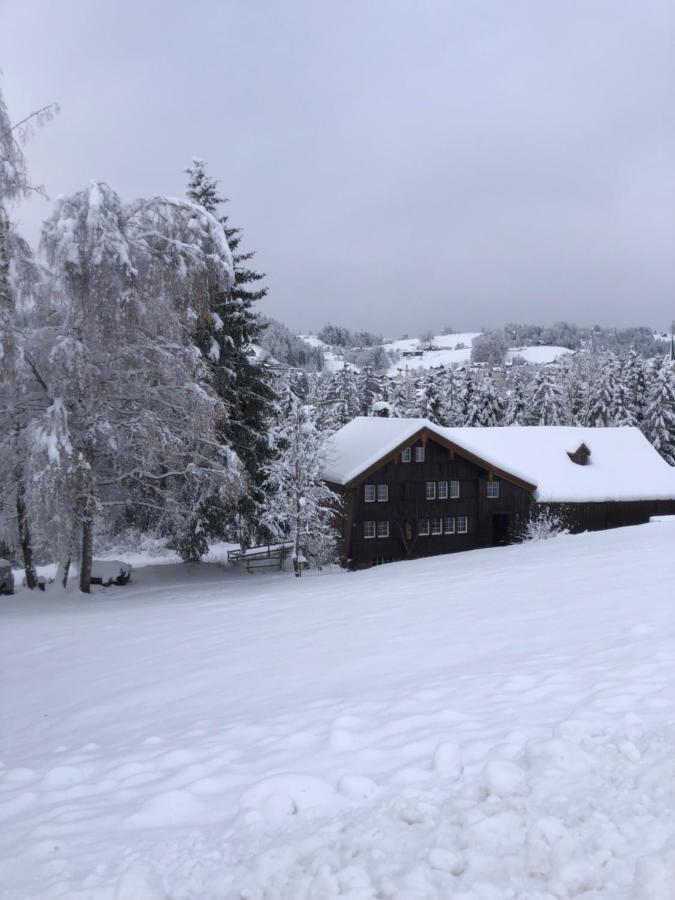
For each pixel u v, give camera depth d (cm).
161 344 2586
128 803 570
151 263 2494
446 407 7569
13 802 643
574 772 450
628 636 908
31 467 2364
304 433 3344
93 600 2598
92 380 2438
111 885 409
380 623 1309
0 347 2223
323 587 2139
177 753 679
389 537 4181
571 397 8050
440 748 519
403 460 4181
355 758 575
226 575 3441
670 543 1978
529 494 4434
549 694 676
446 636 1103
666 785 408
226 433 3152
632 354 7538
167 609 2033
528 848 359
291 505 3272
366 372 8950
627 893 321
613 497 4484
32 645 1673
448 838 389
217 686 1012
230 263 2655
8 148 2128
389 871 371
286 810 476
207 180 3397
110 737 859
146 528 3052
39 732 981
